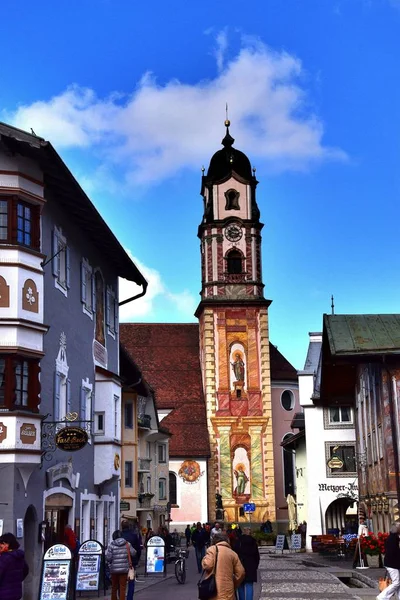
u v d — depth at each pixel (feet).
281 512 295.89
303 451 233.14
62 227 105.19
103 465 120.47
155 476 247.91
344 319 131.34
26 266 89.97
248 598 76.02
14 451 85.71
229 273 302.25
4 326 87.71
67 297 107.24
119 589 73.97
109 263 134.62
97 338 124.57
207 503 287.28
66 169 92.32
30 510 91.09
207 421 295.28
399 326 128.88
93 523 119.14
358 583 109.70
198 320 322.14
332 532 195.93
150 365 318.65
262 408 295.69
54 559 82.07
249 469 292.20
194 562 178.29
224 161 309.83
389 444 125.18
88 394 118.73
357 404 173.06
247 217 306.35
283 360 313.73
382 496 136.67
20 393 88.89
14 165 90.12
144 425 226.99
